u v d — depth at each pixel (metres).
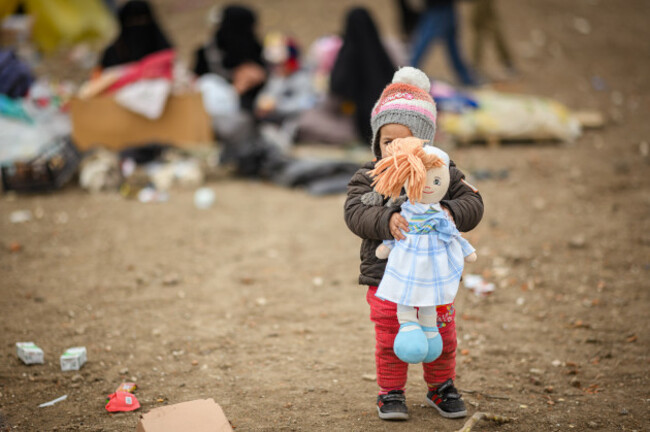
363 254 4.11
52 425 4.40
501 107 12.11
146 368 5.23
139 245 7.98
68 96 10.91
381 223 3.79
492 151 11.74
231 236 8.30
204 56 12.83
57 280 6.96
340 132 11.63
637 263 7.27
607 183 9.91
